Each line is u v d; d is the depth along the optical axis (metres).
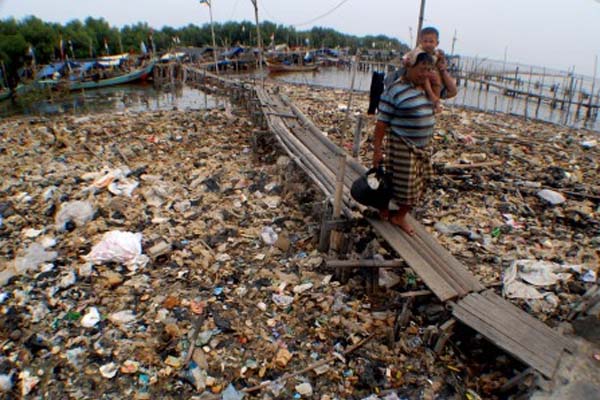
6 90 27.83
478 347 4.16
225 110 18.05
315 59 64.25
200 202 7.95
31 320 4.68
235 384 3.91
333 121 14.99
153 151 11.32
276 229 6.88
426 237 5.07
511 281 5.15
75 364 4.11
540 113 24.00
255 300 5.09
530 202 8.00
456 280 4.36
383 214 5.23
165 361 4.15
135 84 37.22
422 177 4.67
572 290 5.03
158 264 5.84
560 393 3.21
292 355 4.24
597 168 10.11
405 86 4.15
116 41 69.00
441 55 4.45
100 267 5.69
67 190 8.36
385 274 5.33
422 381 3.86
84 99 26.00
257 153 10.80
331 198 6.04
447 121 15.55
